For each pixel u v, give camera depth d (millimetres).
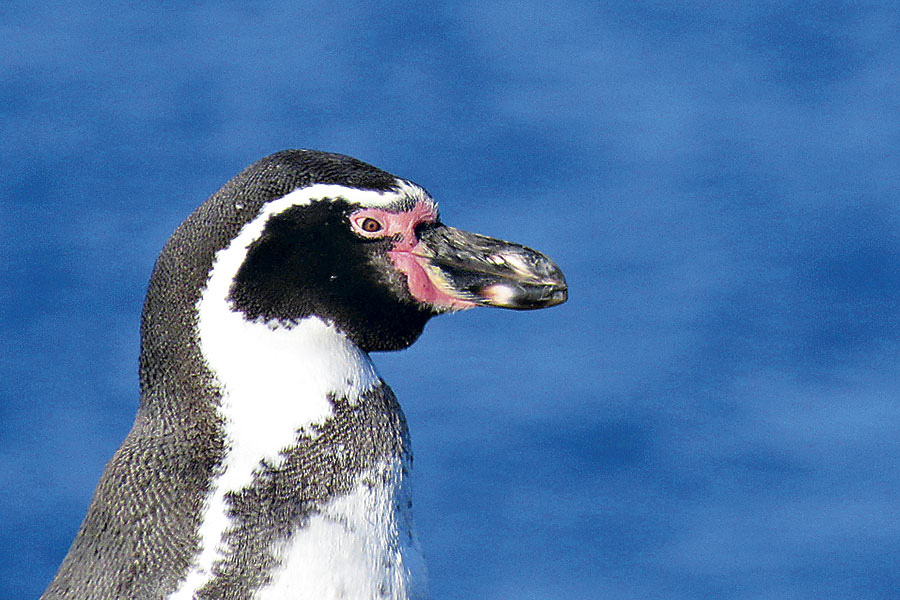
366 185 7633
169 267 7426
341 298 7551
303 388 7336
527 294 7832
